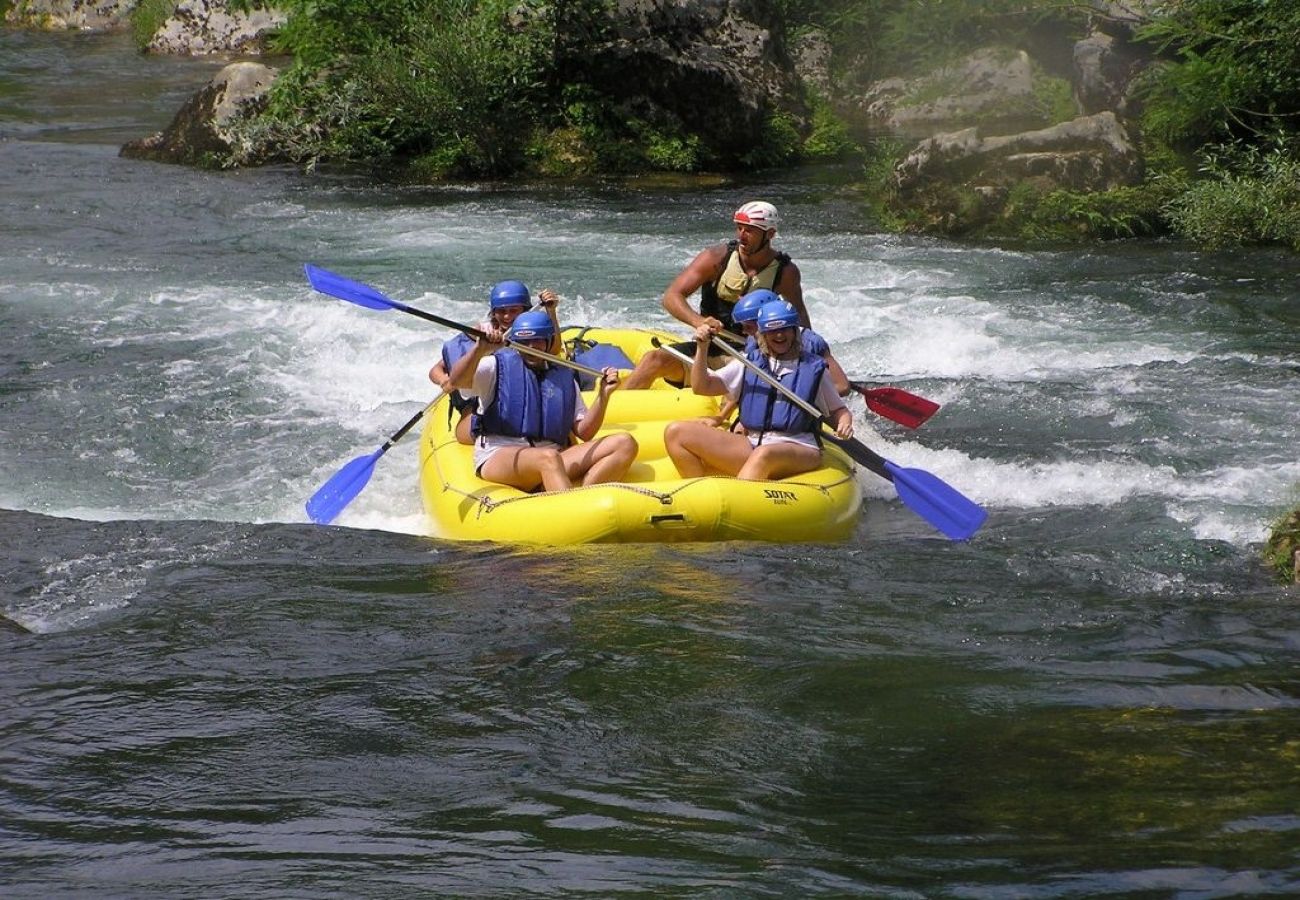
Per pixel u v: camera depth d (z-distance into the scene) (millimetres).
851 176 35156
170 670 10523
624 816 8156
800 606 11656
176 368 19938
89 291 23641
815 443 14508
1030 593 11977
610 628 11180
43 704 9938
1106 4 36344
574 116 35688
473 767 8891
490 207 31078
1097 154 29062
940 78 41156
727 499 13422
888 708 9617
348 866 7625
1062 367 19828
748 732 9289
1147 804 7980
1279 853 7305
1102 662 10375
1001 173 28922
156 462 16625
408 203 31500
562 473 13938
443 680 10258
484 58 34969
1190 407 17766
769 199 32281
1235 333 21391
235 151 35156
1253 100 30484
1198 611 11445
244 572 12719
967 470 15766
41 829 8164
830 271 25203
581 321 22156
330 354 20719
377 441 17406
